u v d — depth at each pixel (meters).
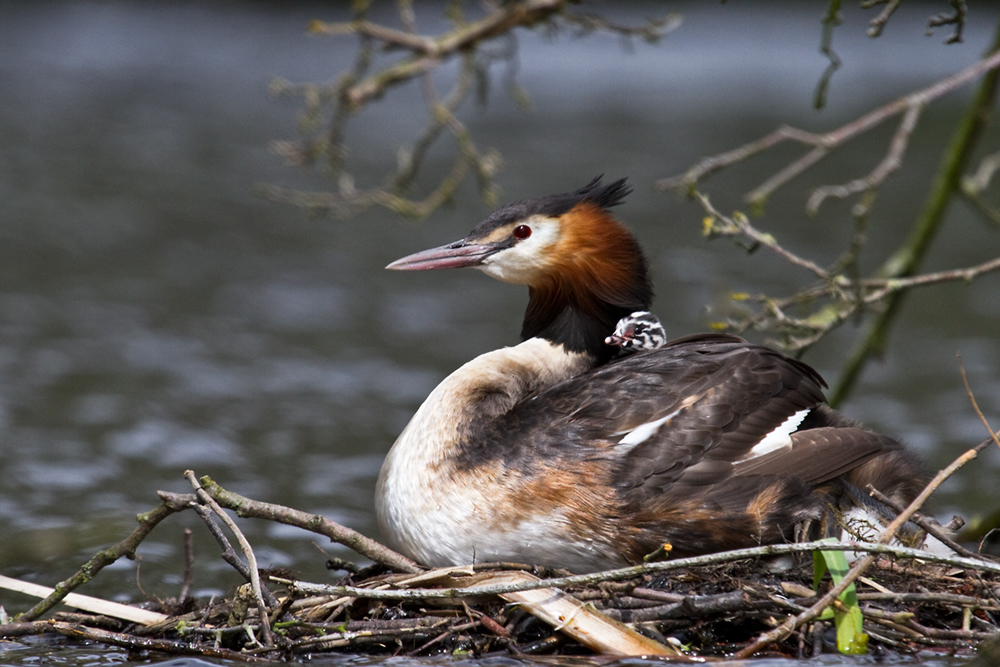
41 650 7.91
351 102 10.97
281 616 7.79
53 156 30.75
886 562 8.16
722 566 8.09
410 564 8.28
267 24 50.94
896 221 26.81
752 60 52.75
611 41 53.38
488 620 7.77
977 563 7.11
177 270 22.22
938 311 20.58
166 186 28.59
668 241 24.70
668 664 7.35
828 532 8.26
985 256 23.78
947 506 12.01
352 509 12.05
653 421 8.34
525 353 9.42
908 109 9.84
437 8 44.31
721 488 8.15
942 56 52.94
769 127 36.97
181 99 39.38
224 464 13.38
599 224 9.69
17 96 38.25
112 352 17.41
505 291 22.20
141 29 50.12
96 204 26.61
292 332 18.94
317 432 14.58
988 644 6.80
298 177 29.80
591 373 8.83
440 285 22.41
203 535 11.38
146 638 8.02
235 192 28.44
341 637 7.62
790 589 7.81
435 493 8.42
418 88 44.09
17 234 23.78
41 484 12.47
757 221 26.69
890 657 7.44
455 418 8.62
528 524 8.20
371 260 23.64
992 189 30.08
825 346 18.59
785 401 8.62
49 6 51.66
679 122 37.94
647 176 29.05
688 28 57.78
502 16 10.77
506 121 38.22
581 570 8.31
